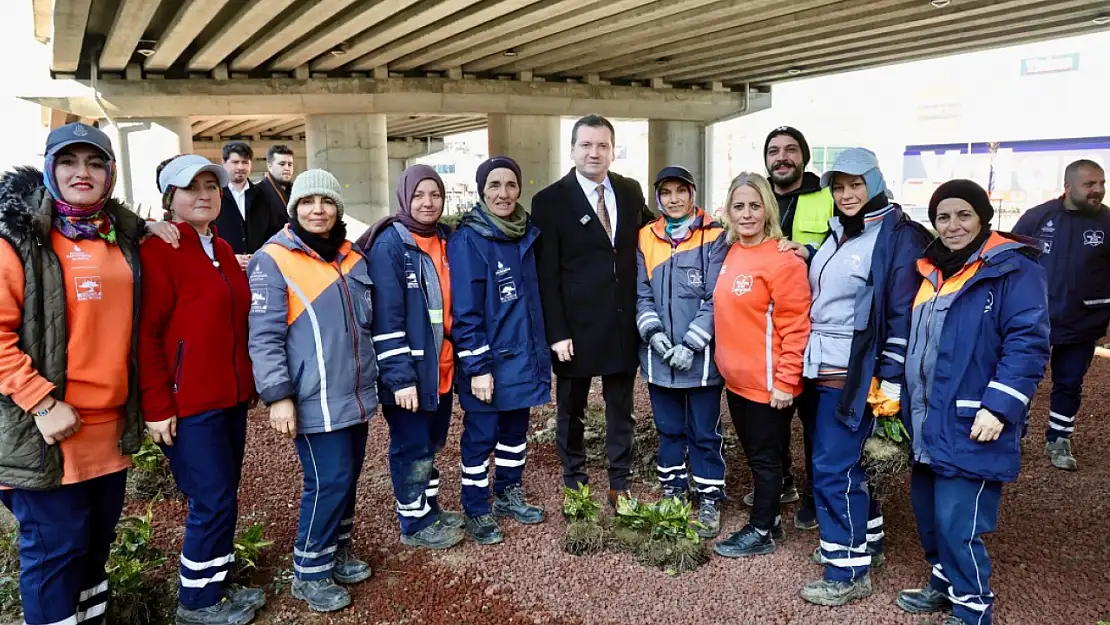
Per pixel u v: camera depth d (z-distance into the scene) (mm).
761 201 3436
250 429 5828
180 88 17125
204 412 2941
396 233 3512
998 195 37531
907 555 3686
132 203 17656
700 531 3881
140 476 4504
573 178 3945
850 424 3139
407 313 3525
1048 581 3381
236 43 14148
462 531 3910
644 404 6133
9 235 2422
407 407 3443
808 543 3814
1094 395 6367
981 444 2793
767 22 14141
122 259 2707
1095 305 4617
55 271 2508
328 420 3145
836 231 3311
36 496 2578
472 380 3717
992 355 2783
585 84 20391
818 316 3309
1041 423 5688
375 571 3605
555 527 4039
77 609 2754
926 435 2934
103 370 2631
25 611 2652
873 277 3107
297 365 3109
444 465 5023
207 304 2916
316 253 3139
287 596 3383
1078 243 4605
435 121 30219
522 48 16562
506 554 3756
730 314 3520
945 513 2896
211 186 3055
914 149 41938
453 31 13742
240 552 3465
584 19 12992
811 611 3203
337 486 3221
